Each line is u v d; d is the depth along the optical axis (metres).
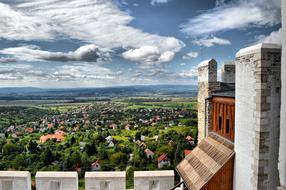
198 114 12.65
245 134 7.51
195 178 8.61
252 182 7.12
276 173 6.97
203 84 11.88
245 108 7.49
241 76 7.70
